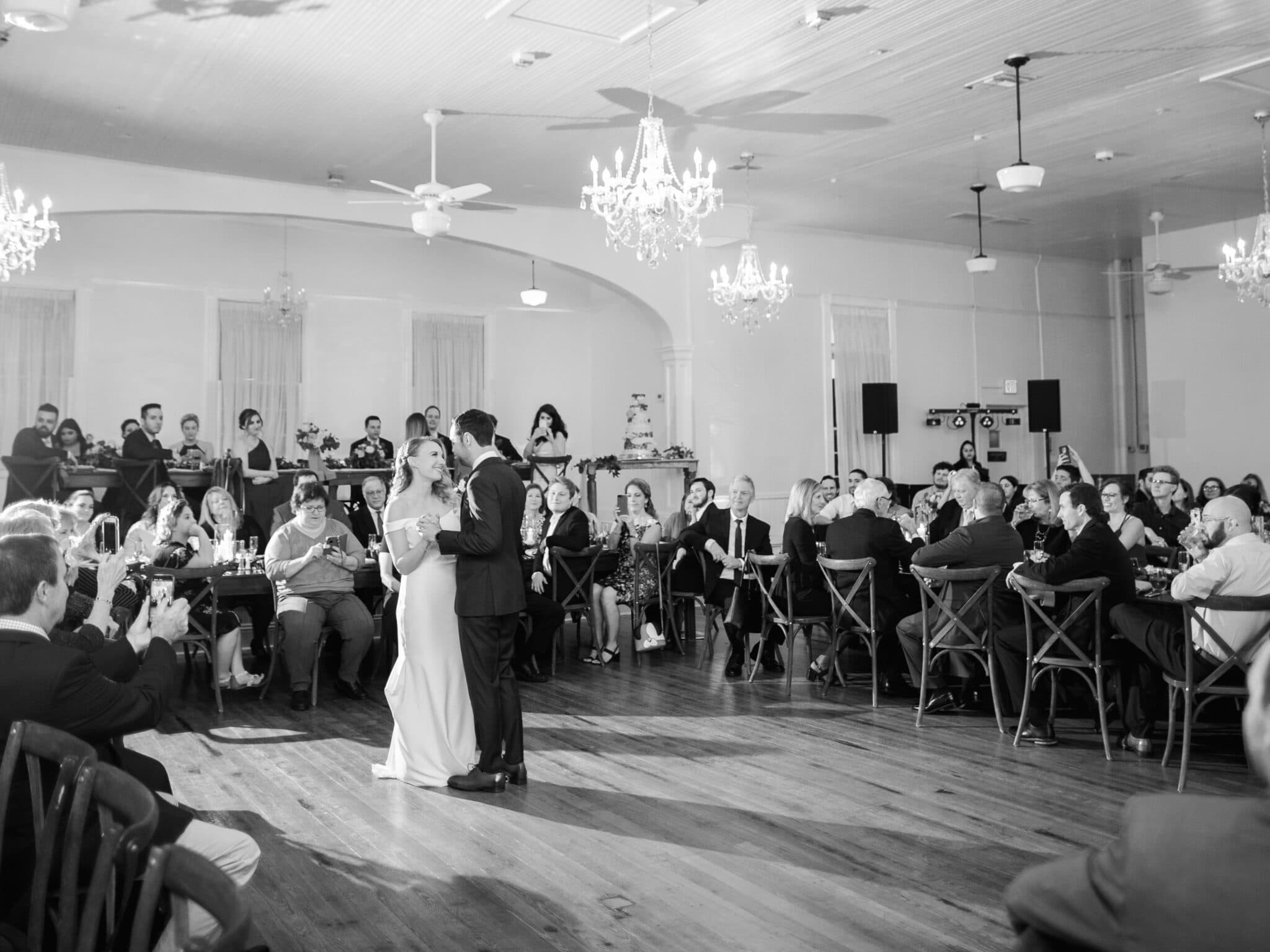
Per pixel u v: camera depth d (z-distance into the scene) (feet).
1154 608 16.94
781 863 11.79
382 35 20.39
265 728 18.57
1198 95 25.39
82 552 15.20
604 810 13.75
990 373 45.19
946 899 10.74
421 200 24.45
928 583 18.42
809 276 40.68
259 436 36.63
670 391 37.96
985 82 23.89
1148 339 43.14
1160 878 3.52
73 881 6.10
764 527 24.64
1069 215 38.60
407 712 15.15
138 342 38.42
